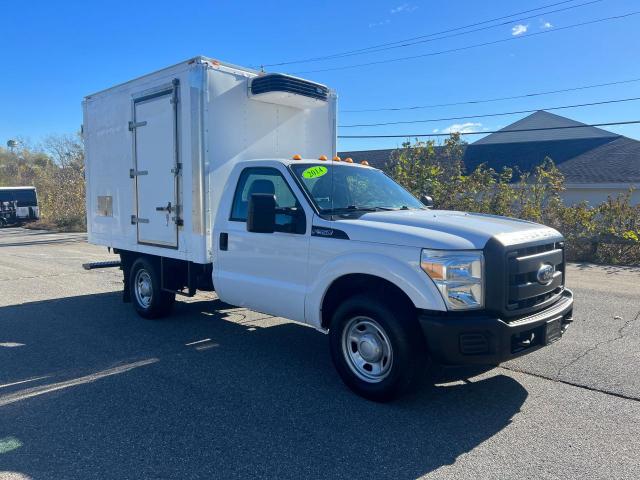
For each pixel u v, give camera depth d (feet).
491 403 14.67
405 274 13.62
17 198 117.08
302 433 12.94
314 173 17.81
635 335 21.02
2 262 46.88
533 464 11.38
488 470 11.15
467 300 13.08
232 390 15.83
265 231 15.64
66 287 33.78
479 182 51.60
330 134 24.97
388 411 14.20
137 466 11.45
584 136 102.37
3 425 13.57
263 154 22.11
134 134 23.75
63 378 16.98
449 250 13.15
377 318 14.28
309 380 16.63
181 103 20.76
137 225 24.07
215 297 29.63
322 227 15.84
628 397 15.01
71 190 103.35
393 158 60.49
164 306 24.09
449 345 13.01
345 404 14.71
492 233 13.53
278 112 22.61
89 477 11.03
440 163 57.41
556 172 52.44
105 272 40.42
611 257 42.55
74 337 21.81
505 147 88.07
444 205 52.01
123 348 20.20
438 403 14.71
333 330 15.60
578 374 16.78
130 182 24.35
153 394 15.55
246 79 21.29
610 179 69.36
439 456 11.77
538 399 14.92
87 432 13.10
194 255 20.62
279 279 17.22
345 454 11.89
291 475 11.03
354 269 14.71
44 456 11.93
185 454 11.96
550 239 14.85
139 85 23.15
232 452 12.03
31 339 21.57
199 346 20.40
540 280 14.12
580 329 21.90
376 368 14.84
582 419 13.61
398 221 15.01
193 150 20.12
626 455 11.75
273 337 21.63
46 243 68.18
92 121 27.12
